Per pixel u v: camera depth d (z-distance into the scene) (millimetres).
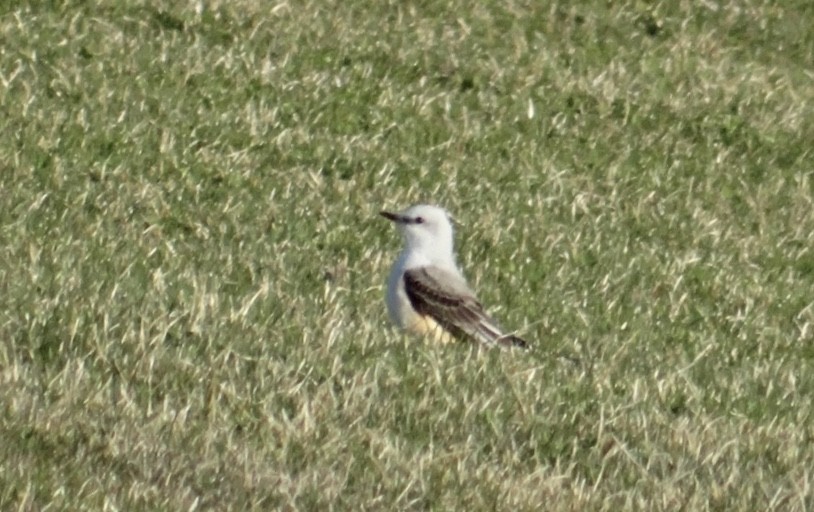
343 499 11227
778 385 14969
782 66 27844
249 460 11508
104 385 12352
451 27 25938
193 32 23672
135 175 18641
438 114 22609
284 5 24984
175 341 13617
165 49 22781
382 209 18984
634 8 28016
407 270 14906
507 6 27047
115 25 23328
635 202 20906
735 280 18625
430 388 13266
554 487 11930
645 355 15383
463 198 19844
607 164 22203
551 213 19938
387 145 21250
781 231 21000
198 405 12297
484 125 22656
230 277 15750
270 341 13859
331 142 20859
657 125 23938
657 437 13109
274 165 19906
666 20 27906
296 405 12625
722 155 23312
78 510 10211
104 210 17297
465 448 12320
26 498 10234
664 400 14008
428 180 20219
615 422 13188
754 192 22328
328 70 23297
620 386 14211
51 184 17922
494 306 16141
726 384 14734
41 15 23094
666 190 21703
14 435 11227
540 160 21812
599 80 24844
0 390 11953
